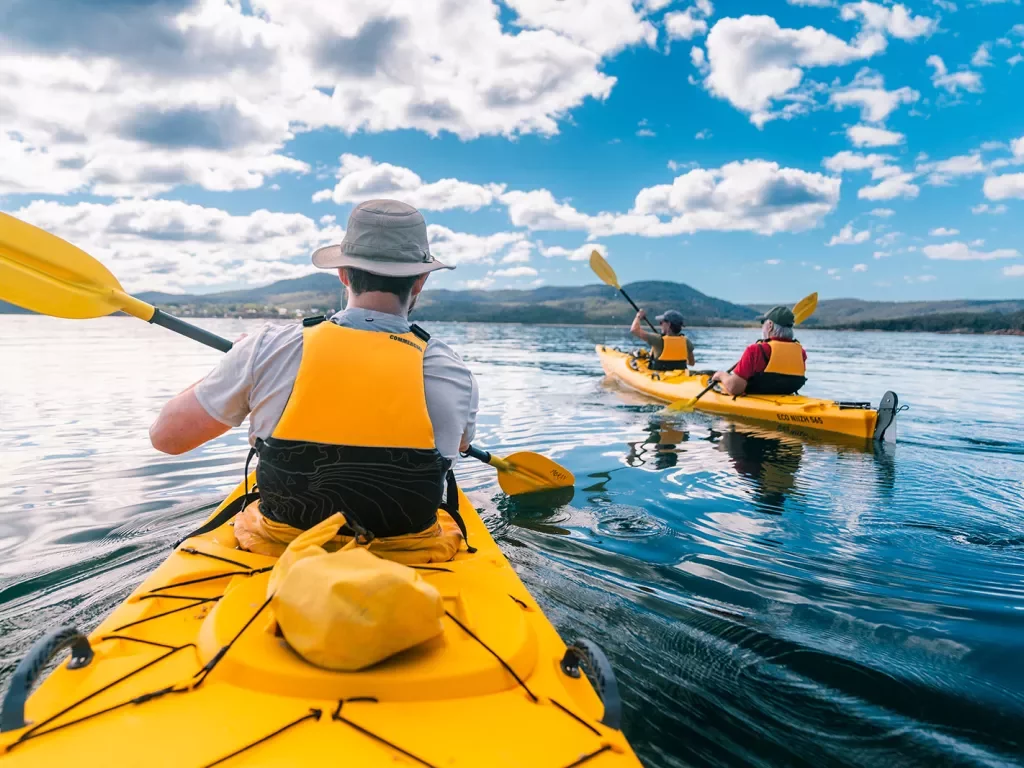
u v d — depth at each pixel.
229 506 2.22
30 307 2.37
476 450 3.89
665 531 3.51
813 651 2.25
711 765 1.66
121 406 7.38
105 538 3.26
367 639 1.17
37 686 1.94
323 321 1.72
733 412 7.19
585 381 10.75
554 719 1.22
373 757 1.06
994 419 7.36
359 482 1.65
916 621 2.48
